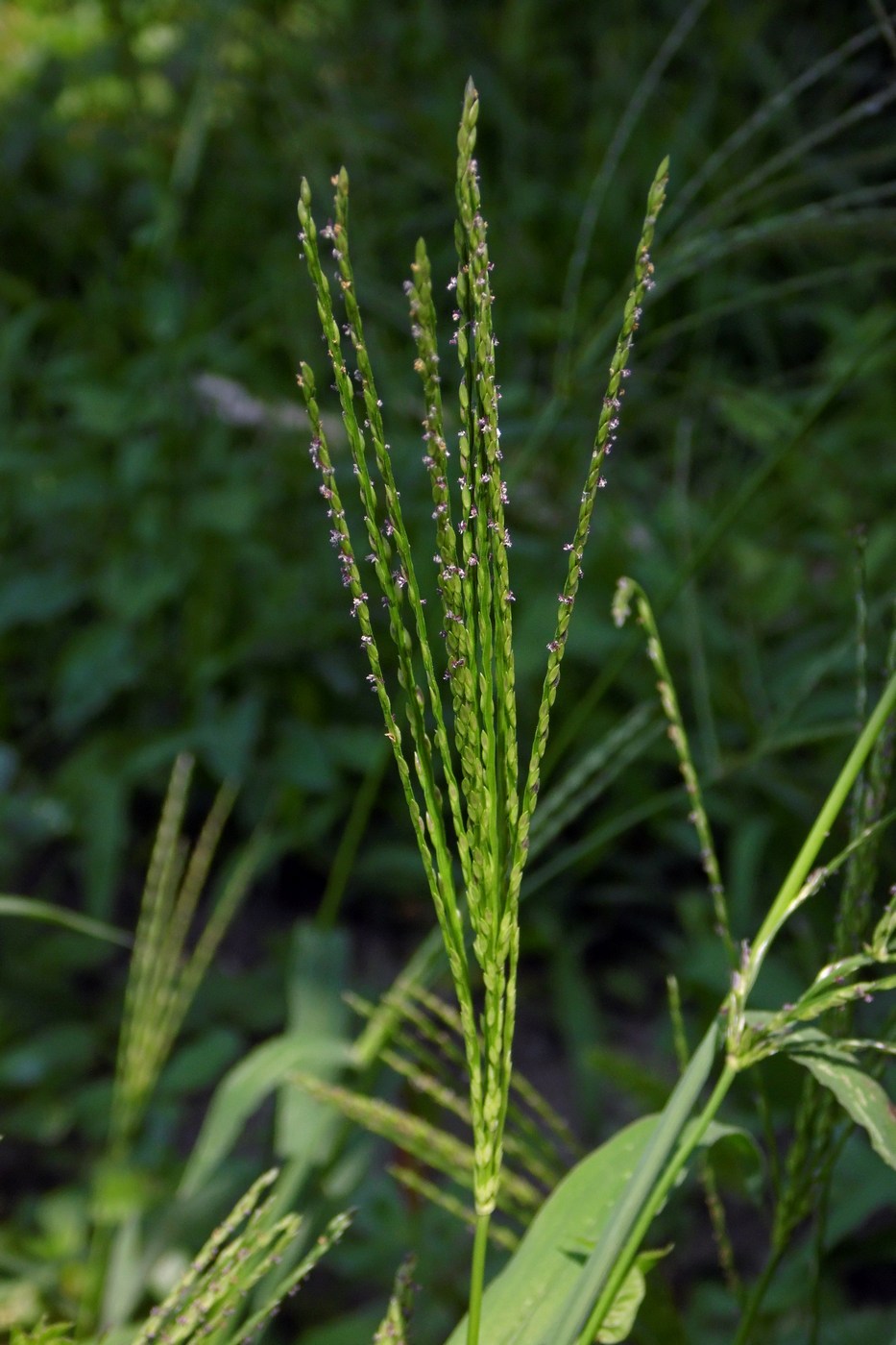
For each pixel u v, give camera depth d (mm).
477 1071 574
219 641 2590
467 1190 1523
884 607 1405
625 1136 831
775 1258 851
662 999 2318
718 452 3268
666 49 1479
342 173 478
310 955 1551
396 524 513
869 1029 1650
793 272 3732
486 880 543
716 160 1453
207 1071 1800
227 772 2318
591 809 2496
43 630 2785
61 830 2307
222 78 3330
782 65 4180
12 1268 1521
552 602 2467
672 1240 1766
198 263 3416
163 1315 668
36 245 3508
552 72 4344
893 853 1584
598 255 3709
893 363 3031
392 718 540
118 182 3576
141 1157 1711
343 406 498
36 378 2926
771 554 2742
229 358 2904
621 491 2930
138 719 2562
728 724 2385
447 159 3785
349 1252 1506
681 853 2492
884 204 3207
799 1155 818
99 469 2633
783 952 2070
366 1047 1346
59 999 2086
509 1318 765
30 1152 1882
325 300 489
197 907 2428
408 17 4414
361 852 2512
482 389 496
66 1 4105
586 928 2432
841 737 2240
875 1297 1686
